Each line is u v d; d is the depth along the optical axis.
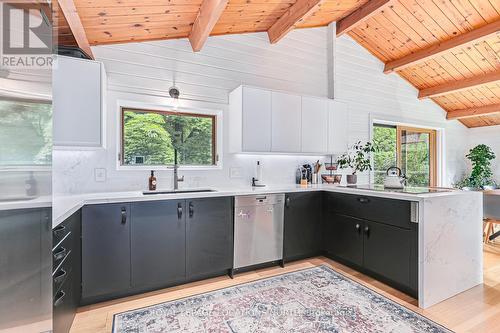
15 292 0.81
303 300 2.24
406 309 2.09
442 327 1.85
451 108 5.44
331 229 3.18
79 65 2.18
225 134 3.32
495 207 3.38
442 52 3.86
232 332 1.81
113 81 2.75
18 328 0.83
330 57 4.11
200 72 3.19
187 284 2.55
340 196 3.05
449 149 5.61
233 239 2.72
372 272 2.69
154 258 2.34
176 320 1.95
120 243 2.21
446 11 3.40
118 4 2.13
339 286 2.50
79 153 2.56
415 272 2.22
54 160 2.43
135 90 2.85
